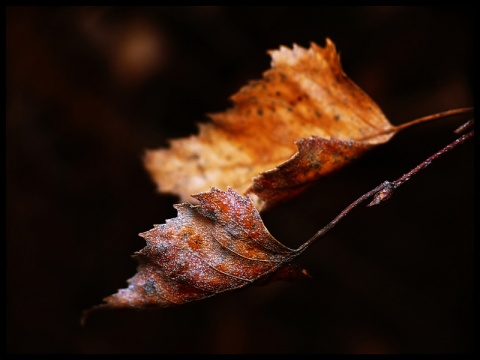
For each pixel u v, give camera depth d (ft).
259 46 1.80
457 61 1.61
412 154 1.70
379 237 1.79
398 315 1.74
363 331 1.76
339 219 0.81
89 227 1.87
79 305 1.84
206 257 0.82
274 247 0.81
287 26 1.78
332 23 1.75
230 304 1.85
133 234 1.86
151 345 1.83
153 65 1.82
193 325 1.85
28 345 1.79
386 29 1.69
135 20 1.84
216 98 1.82
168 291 0.82
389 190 0.80
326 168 0.84
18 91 1.83
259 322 1.82
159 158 0.92
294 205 1.81
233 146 0.91
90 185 1.88
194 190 0.91
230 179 0.90
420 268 1.75
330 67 0.89
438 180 1.72
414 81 1.65
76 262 1.85
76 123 1.86
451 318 1.69
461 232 1.69
